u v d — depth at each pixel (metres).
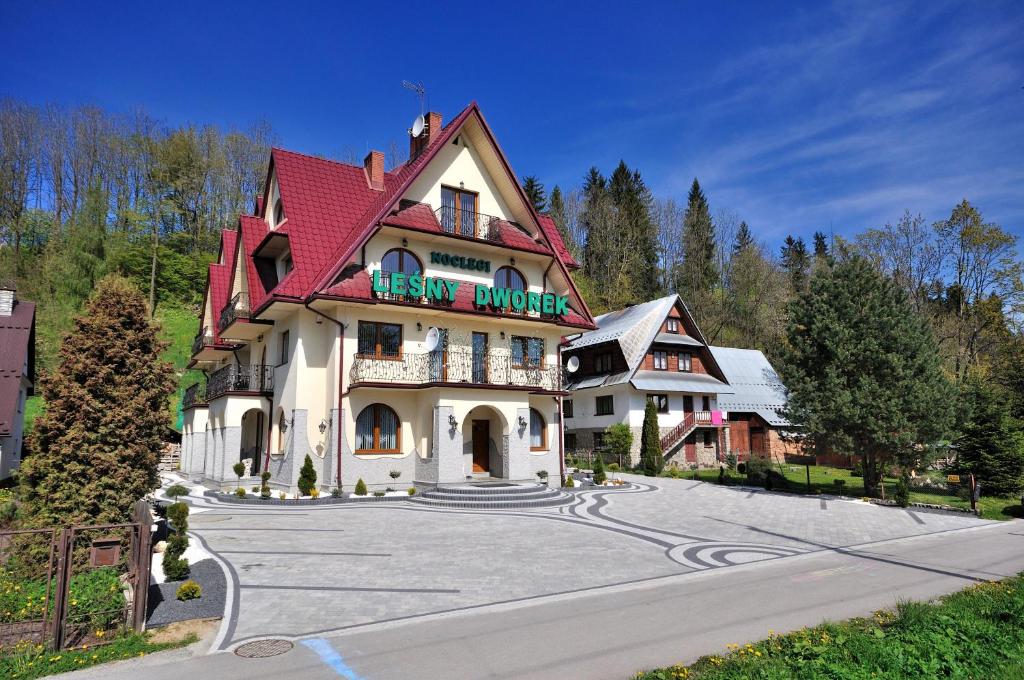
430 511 20.06
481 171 28.00
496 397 25.33
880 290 26.86
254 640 8.20
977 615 9.02
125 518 11.27
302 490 22.42
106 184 61.84
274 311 24.91
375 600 10.09
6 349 21.61
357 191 28.05
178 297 54.94
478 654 7.64
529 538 15.75
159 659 7.51
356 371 23.53
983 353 49.38
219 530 16.11
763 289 71.75
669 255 74.94
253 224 28.42
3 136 57.28
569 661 7.38
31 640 7.81
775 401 47.12
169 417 12.38
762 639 8.22
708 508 21.78
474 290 26.59
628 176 73.62
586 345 44.78
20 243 55.38
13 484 18.31
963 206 47.78
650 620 9.09
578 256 71.25
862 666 6.70
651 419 36.94
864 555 14.58
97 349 11.75
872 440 25.56
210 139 66.81
